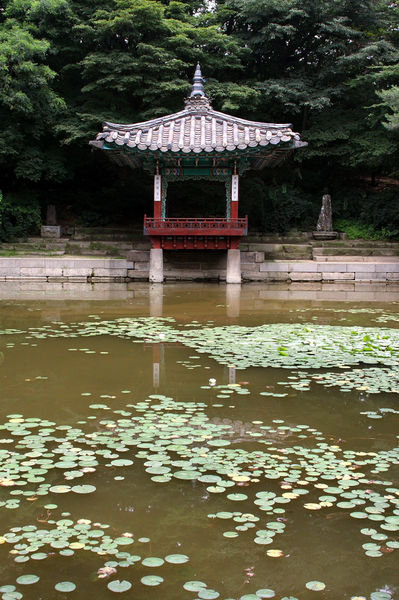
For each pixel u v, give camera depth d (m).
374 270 19.72
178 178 18.78
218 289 16.25
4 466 3.41
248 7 23.38
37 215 22.47
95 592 2.25
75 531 2.69
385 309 11.70
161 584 2.31
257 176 27.14
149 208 25.95
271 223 24.42
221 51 23.94
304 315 10.59
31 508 2.91
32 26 21.03
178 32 21.89
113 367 6.15
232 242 18.38
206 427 4.22
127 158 18.91
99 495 3.08
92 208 24.95
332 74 24.62
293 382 5.61
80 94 23.88
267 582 2.34
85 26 20.69
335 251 21.69
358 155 24.09
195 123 18.41
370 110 24.64
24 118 21.23
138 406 4.73
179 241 18.52
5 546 2.56
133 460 3.56
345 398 5.11
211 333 8.31
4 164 22.38
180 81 21.41
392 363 6.50
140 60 21.23
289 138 16.69
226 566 2.44
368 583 2.34
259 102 23.41
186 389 5.31
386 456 3.70
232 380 5.66
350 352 7.05
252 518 2.85
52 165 22.59
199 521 2.82
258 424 4.34
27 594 2.23
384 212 23.78
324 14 23.42
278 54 25.86
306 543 2.63
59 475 3.32
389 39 25.97
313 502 3.02
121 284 17.70
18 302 12.20
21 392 5.13
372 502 3.02
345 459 3.64
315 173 27.72
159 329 8.67
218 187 25.88
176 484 3.23
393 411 4.73
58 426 4.19
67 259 18.80
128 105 23.30
